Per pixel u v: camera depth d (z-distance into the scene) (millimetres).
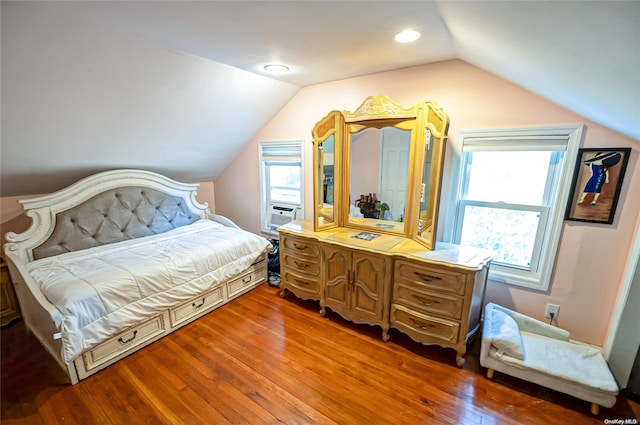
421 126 2152
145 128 2473
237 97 2664
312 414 1591
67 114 1975
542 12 816
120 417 1575
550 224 1996
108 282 1930
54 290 1811
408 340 2238
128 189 2857
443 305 1951
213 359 2025
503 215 2184
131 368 1937
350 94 2613
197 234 3045
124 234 2838
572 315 2016
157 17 1376
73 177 2586
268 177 3504
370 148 2455
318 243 2467
